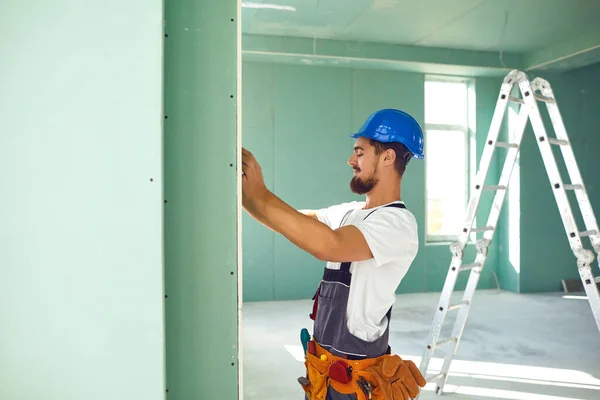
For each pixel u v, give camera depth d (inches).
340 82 252.8
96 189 37.2
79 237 37.0
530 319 203.0
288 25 211.6
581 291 266.7
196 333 42.3
